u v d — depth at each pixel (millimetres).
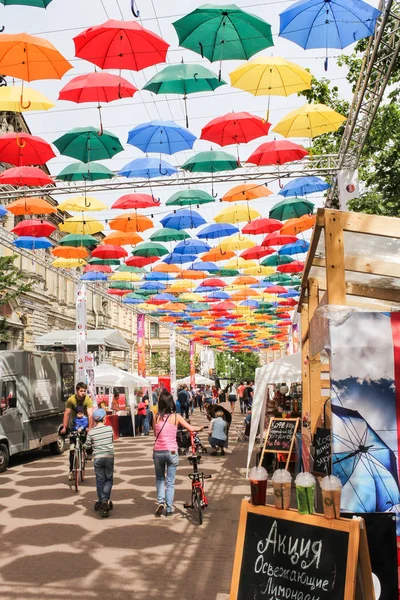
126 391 28594
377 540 3947
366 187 13172
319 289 8875
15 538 8117
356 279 7230
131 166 10797
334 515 3803
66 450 20031
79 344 20406
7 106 7809
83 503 10531
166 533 8344
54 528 8664
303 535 3873
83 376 20203
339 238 5227
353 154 12570
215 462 15844
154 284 22766
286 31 6852
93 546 7699
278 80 7906
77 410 12609
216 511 9820
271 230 14938
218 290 25859
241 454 17578
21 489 12055
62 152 10109
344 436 4832
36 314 36156
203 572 6625
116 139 9867
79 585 6211
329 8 6609
